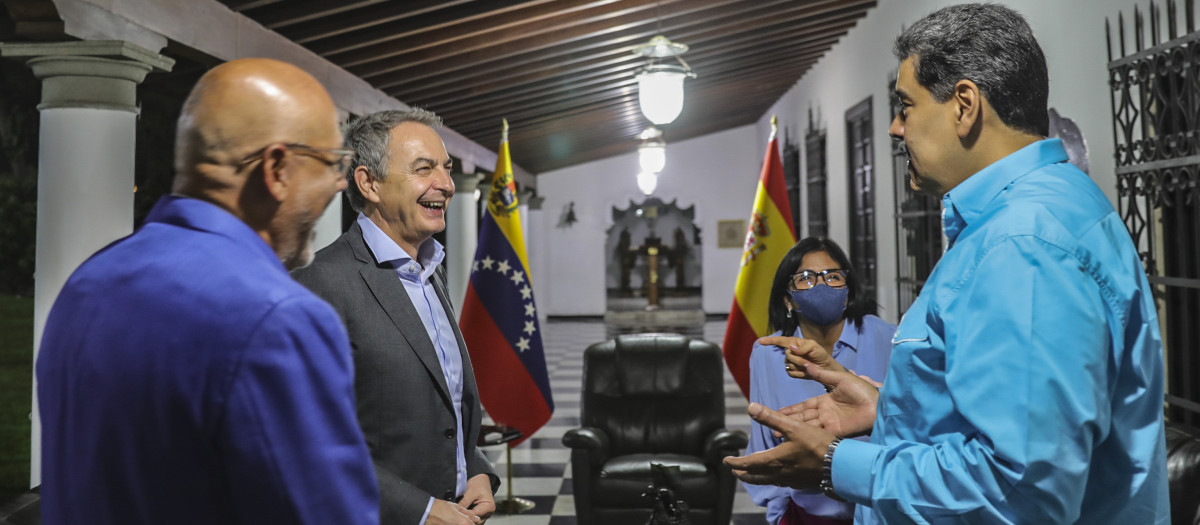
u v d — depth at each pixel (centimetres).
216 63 423
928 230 647
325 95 105
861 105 827
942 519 107
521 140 1117
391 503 173
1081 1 414
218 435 86
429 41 539
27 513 168
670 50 448
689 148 1797
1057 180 112
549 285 1823
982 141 118
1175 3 328
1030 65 116
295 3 446
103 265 95
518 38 585
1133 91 369
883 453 116
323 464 89
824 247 245
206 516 89
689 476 424
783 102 1305
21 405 853
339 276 192
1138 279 111
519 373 436
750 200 1786
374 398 187
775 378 242
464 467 205
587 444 427
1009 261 104
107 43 339
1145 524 111
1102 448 111
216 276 90
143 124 1534
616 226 2098
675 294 2072
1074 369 99
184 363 86
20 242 1745
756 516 467
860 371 243
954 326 108
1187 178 319
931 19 121
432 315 207
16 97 1714
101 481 88
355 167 201
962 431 110
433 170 202
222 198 99
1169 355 339
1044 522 100
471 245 938
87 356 90
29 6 319
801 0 699
